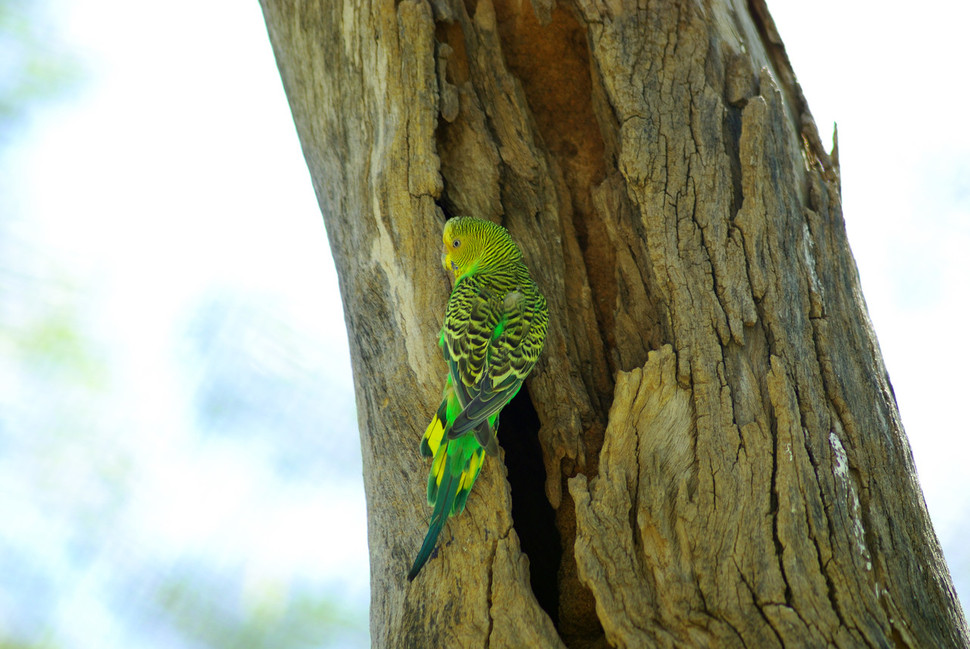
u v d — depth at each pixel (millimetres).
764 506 7238
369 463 8609
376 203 8930
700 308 7969
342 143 9492
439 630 7395
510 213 9094
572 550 8062
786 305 8039
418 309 8555
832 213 8953
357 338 9000
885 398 8211
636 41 8992
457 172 9070
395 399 8461
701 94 8812
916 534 7637
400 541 8023
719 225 8273
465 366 7746
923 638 7023
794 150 8992
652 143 8602
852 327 8367
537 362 8484
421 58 8984
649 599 6973
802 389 7711
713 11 9359
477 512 7730
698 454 7461
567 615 7930
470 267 8359
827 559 7074
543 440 8266
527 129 9344
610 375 8680
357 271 9086
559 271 8992
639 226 8492
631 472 7488
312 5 9781
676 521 7250
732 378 7719
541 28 9562
